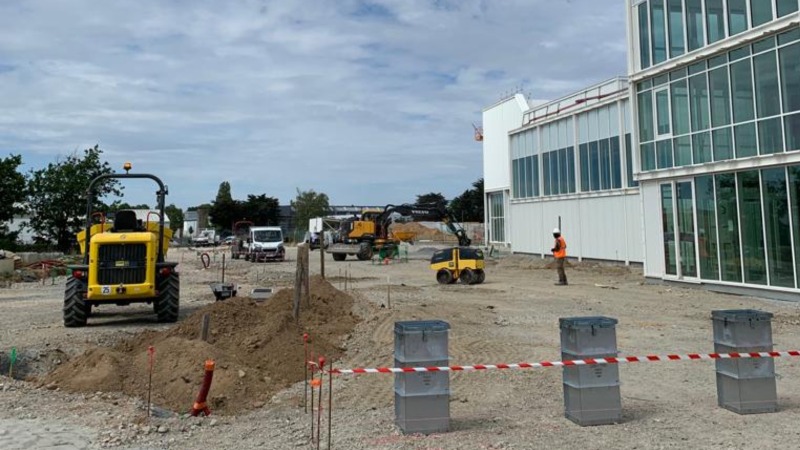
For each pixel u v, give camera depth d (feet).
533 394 25.54
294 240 298.35
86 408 23.08
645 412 22.40
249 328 35.91
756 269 57.11
